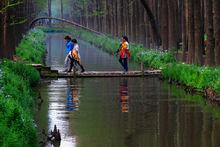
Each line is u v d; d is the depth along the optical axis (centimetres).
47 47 8919
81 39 12550
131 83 3778
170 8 5628
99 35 10300
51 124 2234
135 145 1877
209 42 3862
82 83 3794
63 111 2556
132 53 6062
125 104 2781
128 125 2222
